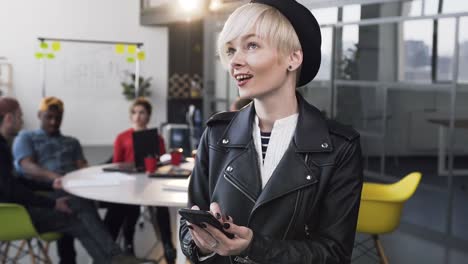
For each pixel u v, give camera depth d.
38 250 4.50
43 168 4.23
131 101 11.98
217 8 7.39
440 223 5.45
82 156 4.56
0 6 11.34
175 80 12.34
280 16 1.13
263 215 1.15
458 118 5.31
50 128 4.39
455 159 5.39
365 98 6.41
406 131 6.24
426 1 5.45
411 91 6.18
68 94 11.73
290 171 1.15
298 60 1.16
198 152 1.32
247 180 1.18
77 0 11.67
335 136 1.18
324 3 4.44
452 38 5.30
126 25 11.95
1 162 3.47
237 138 1.23
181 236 1.25
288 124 1.20
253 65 1.13
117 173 3.96
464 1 5.12
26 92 11.53
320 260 1.11
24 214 3.37
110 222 4.30
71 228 3.61
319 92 6.70
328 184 1.16
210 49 9.20
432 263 4.35
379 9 5.90
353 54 6.32
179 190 3.31
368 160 6.62
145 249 4.64
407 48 5.87
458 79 5.27
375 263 4.23
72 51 11.69
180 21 10.37
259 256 1.07
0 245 4.06
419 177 3.47
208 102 9.43
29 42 11.50
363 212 3.37
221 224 1.03
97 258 3.65
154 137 4.20
